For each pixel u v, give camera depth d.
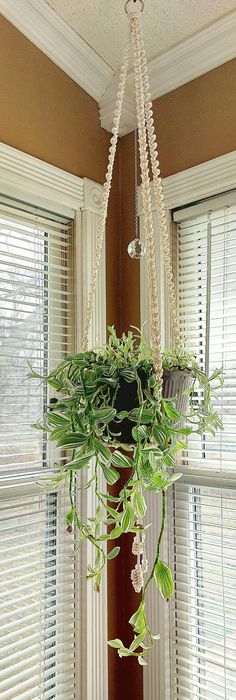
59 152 1.72
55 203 1.70
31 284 1.67
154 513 1.71
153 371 0.98
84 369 0.99
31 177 1.60
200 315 1.70
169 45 1.69
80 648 1.68
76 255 1.78
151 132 1.15
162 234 1.17
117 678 1.77
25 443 1.61
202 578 1.64
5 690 1.44
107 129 1.95
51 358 1.72
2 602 1.51
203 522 1.65
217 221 1.67
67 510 1.70
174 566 1.71
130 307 1.90
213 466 1.64
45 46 1.68
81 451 0.95
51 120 1.70
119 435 0.96
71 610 1.67
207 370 1.53
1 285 1.59
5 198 1.57
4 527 1.52
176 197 1.73
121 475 1.87
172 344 1.74
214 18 1.57
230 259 1.63
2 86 1.54
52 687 1.62
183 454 1.73
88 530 1.16
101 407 0.96
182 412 1.07
